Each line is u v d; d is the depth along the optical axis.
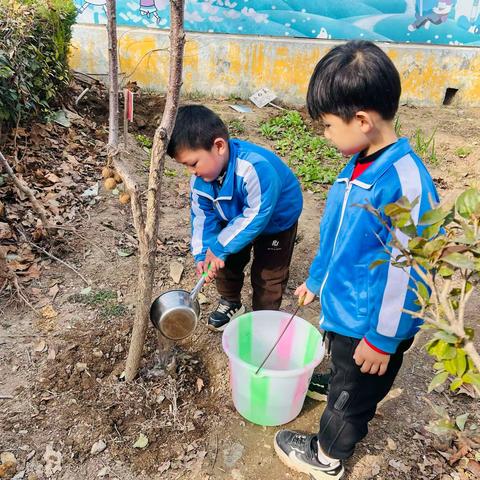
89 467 2.15
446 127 6.34
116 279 3.23
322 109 1.60
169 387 2.53
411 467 2.20
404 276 1.53
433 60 6.89
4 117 4.03
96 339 2.76
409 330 1.60
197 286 2.36
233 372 2.26
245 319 2.46
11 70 3.92
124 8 6.23
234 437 2.31
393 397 2.55
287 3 6.45
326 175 5.01
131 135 5.26
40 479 2.09
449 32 6.79
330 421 1.90
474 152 5.59
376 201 1.59
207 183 2.42
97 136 4.96
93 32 6.25
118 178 2.60
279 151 5.54
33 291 3.04
